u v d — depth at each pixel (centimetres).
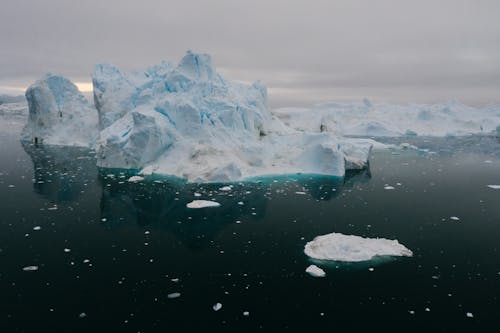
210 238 1596
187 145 2902
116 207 2022
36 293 1127
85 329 958
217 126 3045
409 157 4116
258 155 3009
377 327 982
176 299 1110
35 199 2138
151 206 2048
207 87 3319
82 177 2700
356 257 1393
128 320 1000
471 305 1091
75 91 4784
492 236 1630
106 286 1178
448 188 2561
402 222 1811
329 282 1220
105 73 4328
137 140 2897
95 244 1514
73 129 4491
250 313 1043
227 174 2614
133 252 1444
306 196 2306
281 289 1174
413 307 1077
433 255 1430
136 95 3806
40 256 1387
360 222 1808
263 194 2330
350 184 2664
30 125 4622
